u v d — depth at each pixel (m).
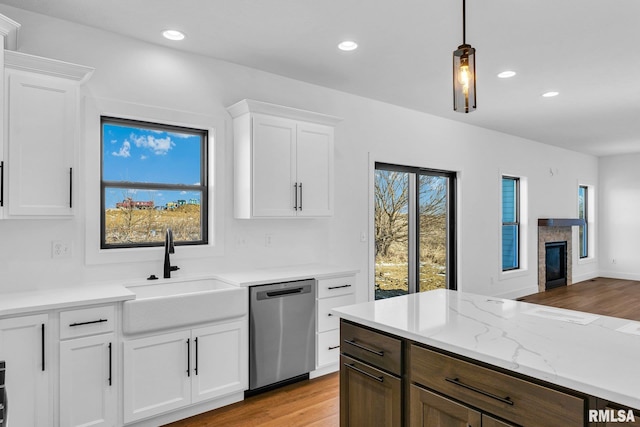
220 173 3.30
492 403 1.39
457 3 2.44
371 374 1.83
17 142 2.22
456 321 1.81
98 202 2.79
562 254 7.59
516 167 6.41
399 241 4.77
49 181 2.32
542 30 2.79
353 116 4.23
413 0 2.42
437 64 3.42
